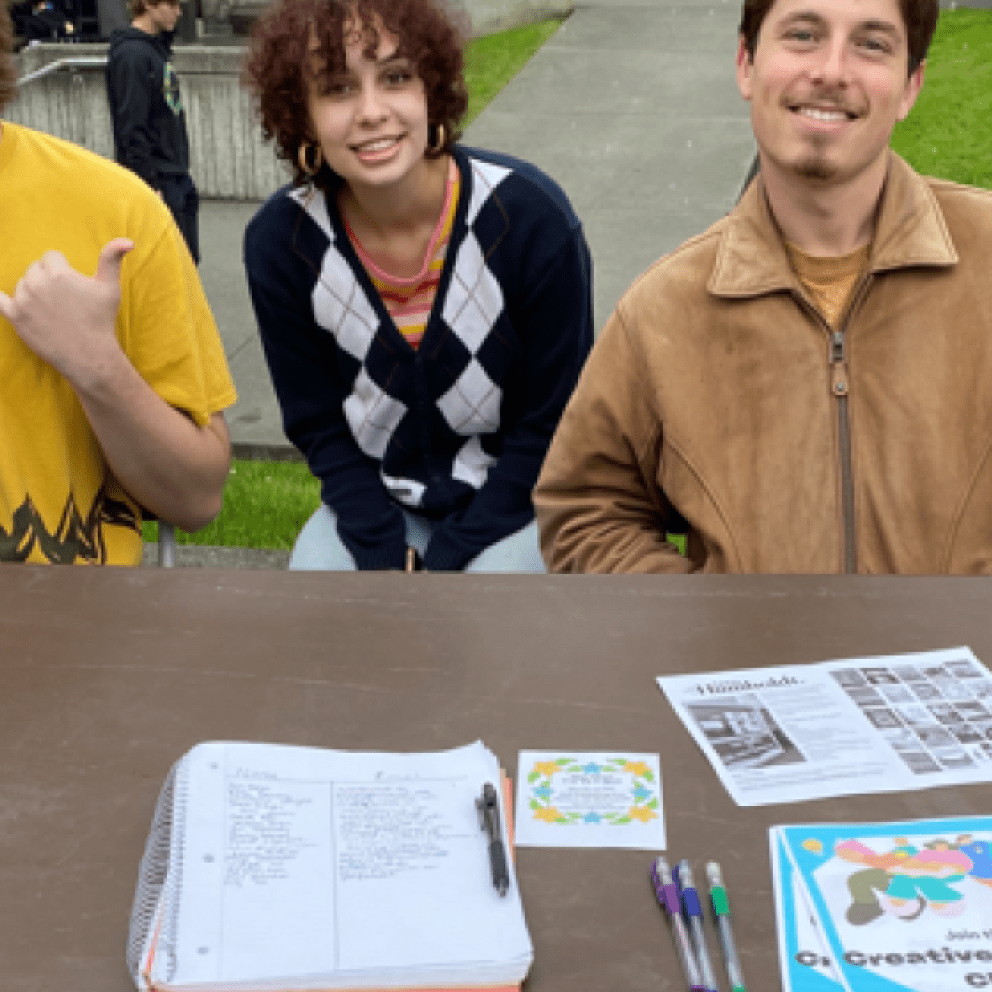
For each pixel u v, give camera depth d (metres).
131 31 5.29
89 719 1.38
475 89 8.52
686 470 1.94
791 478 1.89
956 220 1.85
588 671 1.47
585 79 8.56
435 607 1.60
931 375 1.83
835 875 1.16
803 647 1.51
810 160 1.79
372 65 2.14
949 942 1.09
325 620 1.57
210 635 1.54
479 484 2.46
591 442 2.05
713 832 1.23
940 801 1.26
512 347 2.37
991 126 7.54
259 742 1.34
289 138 2.26
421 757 1.30
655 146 7.33
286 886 1.14
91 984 1.06
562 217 2.31
